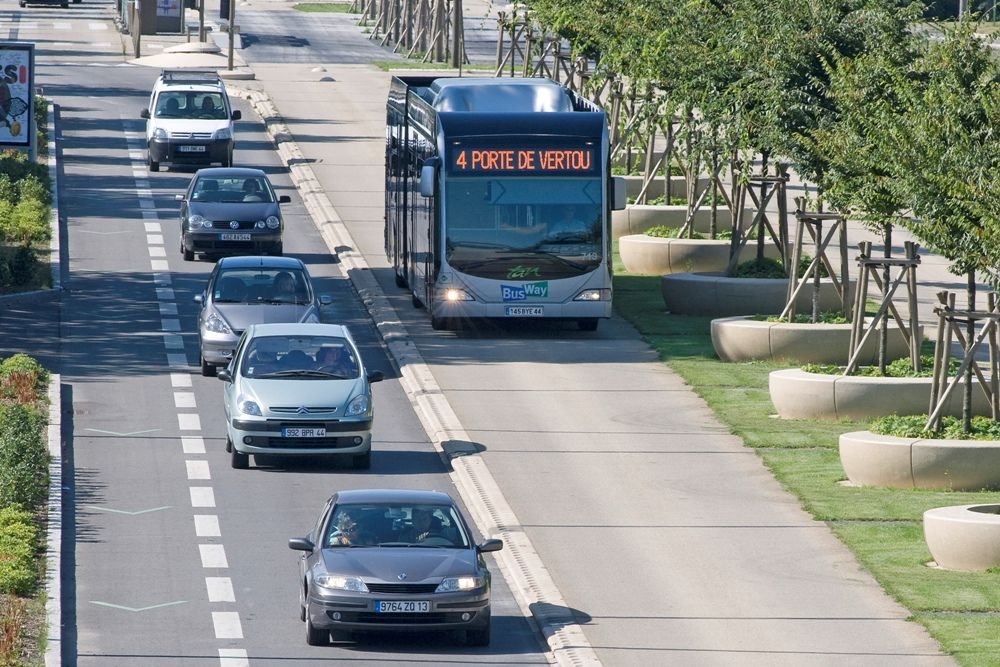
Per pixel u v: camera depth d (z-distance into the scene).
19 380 99.19
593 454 89.31
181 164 179.88
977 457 81.19
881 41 103.69
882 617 65.50
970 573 70.44
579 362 110.56
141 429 93.81
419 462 89.19
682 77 117.81
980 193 74.94
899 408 93.81
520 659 62.06
